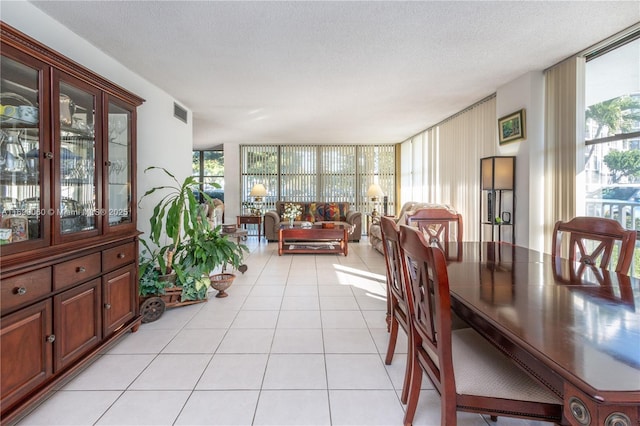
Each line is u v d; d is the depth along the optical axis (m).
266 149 8.27
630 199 2.63
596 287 1.47
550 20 2.33
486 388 1.20
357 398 1.78
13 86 1.64
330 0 2.07
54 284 1.74
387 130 6.49
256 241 7.39
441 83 3.68
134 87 3.33
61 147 1.86
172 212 3.25
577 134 2.96
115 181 2.42
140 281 2.88
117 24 2.37
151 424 1.58
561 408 1.16
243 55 2.90
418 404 1.75
